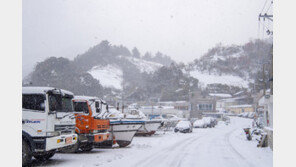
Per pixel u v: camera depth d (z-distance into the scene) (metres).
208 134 27.91
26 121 8.29
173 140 19.80
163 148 14.51
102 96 89.19
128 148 14.34
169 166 9.02
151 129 23.06
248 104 110.50
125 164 9.25
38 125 8.28
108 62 179.25
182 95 91.19
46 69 91.56
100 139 12.10
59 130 8.91
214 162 10.04
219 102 114.00
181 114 52.62
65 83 84.88
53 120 8.61
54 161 9.79
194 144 17.05
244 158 11.18
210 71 162.62
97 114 12.27
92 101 12.18
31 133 8.23
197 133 29.44
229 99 116.31
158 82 112.31
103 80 140.88
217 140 20.44
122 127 14.44
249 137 20.53
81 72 96.62
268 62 29.52
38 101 8.41
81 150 13.06
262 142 15.70
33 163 9.30
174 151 13.18
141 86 117.75
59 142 8.73
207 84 134.00
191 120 50.94
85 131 11.83
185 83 102.06
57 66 95.62
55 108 8.79
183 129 29.86
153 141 18.69
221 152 13.09
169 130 33.16
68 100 9.77
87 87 87.00
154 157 11.02
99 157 10.82
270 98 20.98
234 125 54.69
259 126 34.72
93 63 171.88
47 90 8.47
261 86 49.12
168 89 97.31
